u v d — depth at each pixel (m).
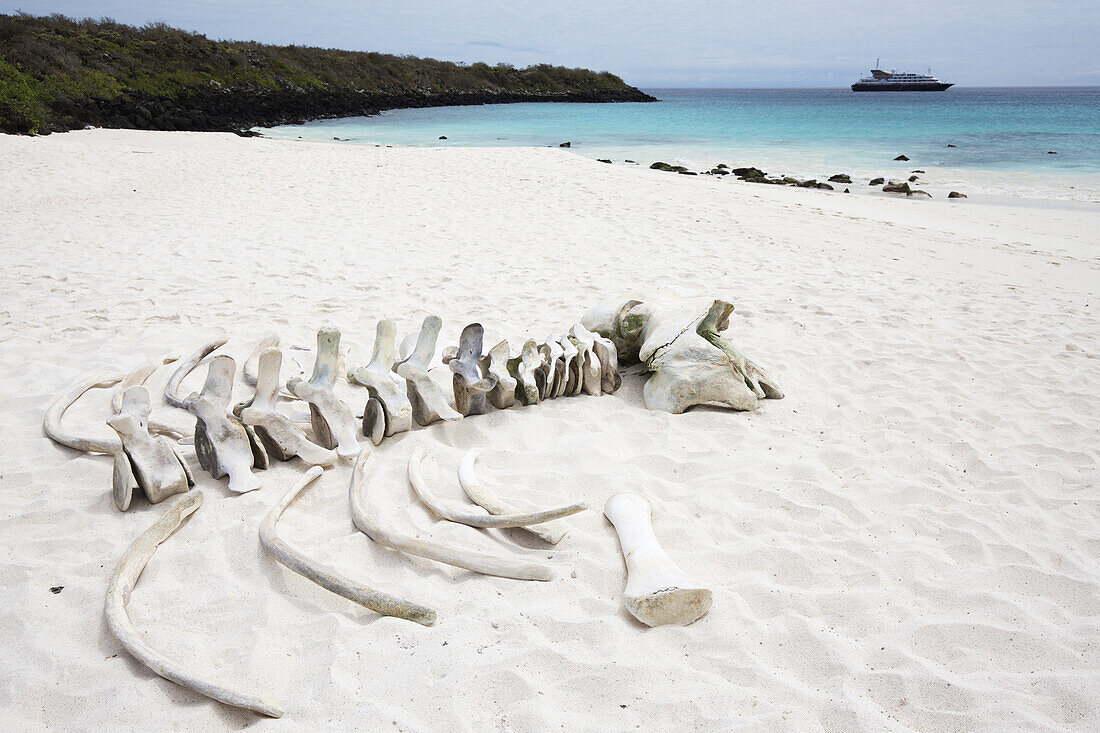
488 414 4.79
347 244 9.70
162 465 3.71
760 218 12.49
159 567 3.21
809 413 5.01
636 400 5.16
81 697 2.51
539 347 5.08
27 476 3.87
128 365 5.41
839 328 6.75
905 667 2.75
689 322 5.13
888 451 4.48
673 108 60.66
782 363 5.89
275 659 2.72
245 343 6.04
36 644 2.72
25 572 3.12
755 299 7.67
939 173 21.08
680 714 2.53
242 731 2.42
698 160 24.69
